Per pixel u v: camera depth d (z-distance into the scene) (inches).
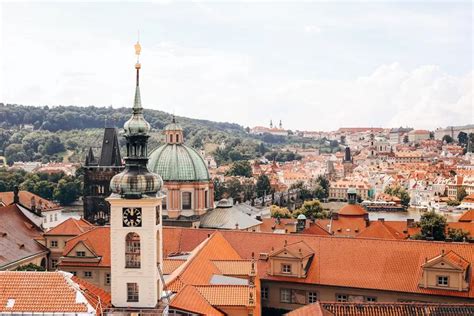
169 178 6318.9
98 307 2763.3
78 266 5132.9
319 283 4281.5
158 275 3016.7
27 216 6215.6
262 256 4601.4
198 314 2935.5
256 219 6840.6
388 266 4242.1
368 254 4365.2
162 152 6491.1
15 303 2689.5
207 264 3799.2
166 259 4089.6
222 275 3772.1
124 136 3006.9
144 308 2910.9
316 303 3058.6
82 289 2856.8
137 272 2920.8
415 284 4074.8
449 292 3973.9
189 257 3848.4
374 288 4131.4
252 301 3240.7
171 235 5172.2
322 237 4616.1
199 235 5118.1
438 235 6353.3
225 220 6225.4
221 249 4335.6
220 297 3260.3
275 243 4783.5
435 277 4018.2
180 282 3208.7
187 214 6363.2
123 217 2910.9
